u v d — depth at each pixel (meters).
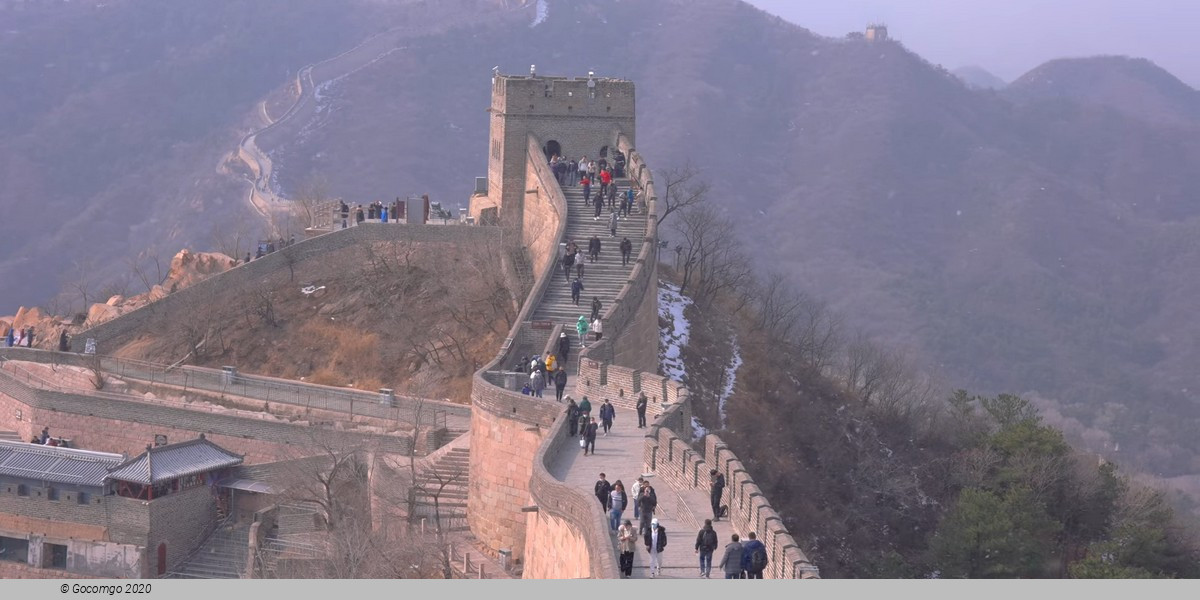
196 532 58.03
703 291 95.19
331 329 76.06
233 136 189.25
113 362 74.62
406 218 82.88
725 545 30.08
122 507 56.75
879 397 91.62
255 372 74.25
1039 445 76.19
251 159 175.25
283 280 81.69
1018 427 78.56
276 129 188.75
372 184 174.00
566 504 33.59
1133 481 87.31
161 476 56.81
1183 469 122.50
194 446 59.88
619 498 31.61
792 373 89.38
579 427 41.81
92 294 112.06
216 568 56.56
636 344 59.47
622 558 28.34
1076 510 72.12
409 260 79.94
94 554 57.06
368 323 75.88
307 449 58.97
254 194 163.62
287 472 56.25
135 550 56.34
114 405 66.25
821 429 83.38
